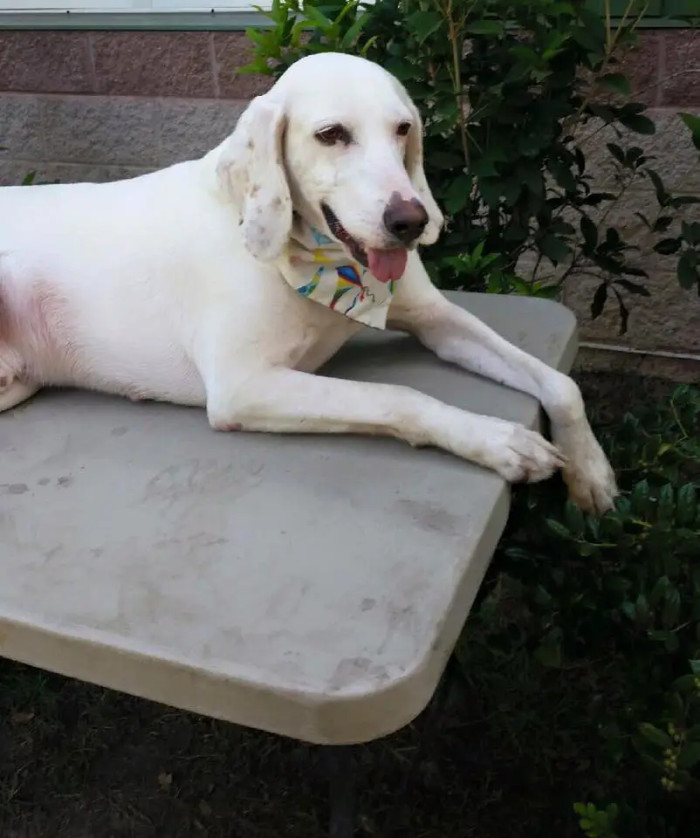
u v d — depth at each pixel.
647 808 1.62
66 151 3.73
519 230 2.51
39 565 1.35
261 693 1.12
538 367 1.69
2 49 3.62
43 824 1.88
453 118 2.20
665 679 1.51
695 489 1.67
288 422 1.59
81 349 1.76
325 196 1.49
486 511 1.39
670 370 3.15
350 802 1.42
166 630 1.21
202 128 3.45
